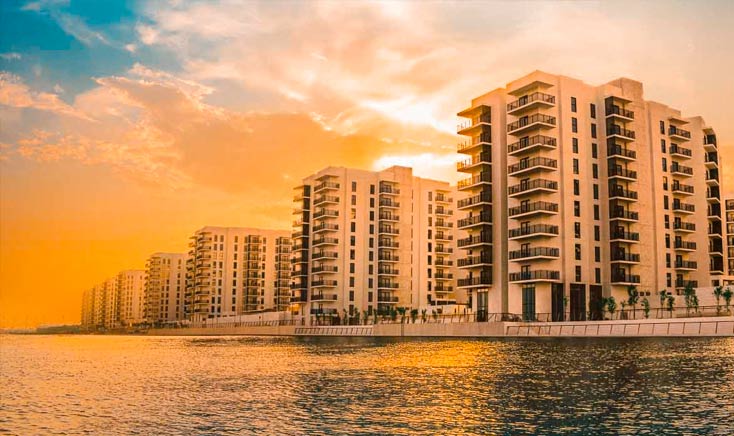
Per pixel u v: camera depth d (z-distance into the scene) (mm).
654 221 116000
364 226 169250
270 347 94812
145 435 27359
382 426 27812
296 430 27453
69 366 64438
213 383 44812
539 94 109562
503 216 116938
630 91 116812
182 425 29203
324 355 70875
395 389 38875
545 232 106500
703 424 26406
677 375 40094
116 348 110188
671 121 123438
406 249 169625
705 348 57500
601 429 26109
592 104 114875
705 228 123625
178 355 80812
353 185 169875
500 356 59406
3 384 46812
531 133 111750
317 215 170375
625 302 105188
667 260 116688
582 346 67250
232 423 29281
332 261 166250
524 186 111000
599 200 112938
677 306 101062
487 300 118125
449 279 174875
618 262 109312
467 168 121875
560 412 29703
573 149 111062
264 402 35062
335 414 30781
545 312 104750
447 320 123188
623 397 33062
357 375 47375
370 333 131500
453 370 48531
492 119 120688
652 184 117188
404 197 171375
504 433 25984
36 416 32188
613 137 112562
